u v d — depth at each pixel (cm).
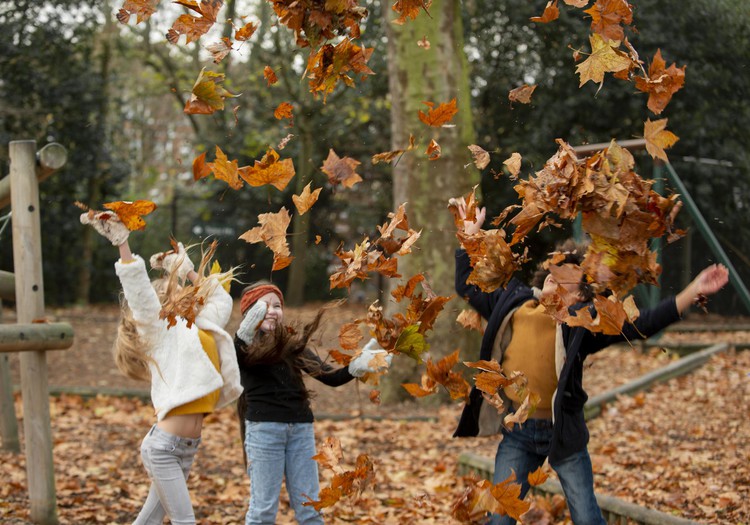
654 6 1166
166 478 366
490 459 591
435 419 851
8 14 1708
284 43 1875
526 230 249
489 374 276
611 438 720
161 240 2116
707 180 1239
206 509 550
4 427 667
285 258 266
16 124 1767
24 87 1734
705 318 1408
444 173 909
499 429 364
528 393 276
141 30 1983
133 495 571
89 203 1931
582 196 238
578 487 343
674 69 243
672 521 433
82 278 1967
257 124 2033
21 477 584
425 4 269
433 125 272
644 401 856
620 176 243
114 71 2039
